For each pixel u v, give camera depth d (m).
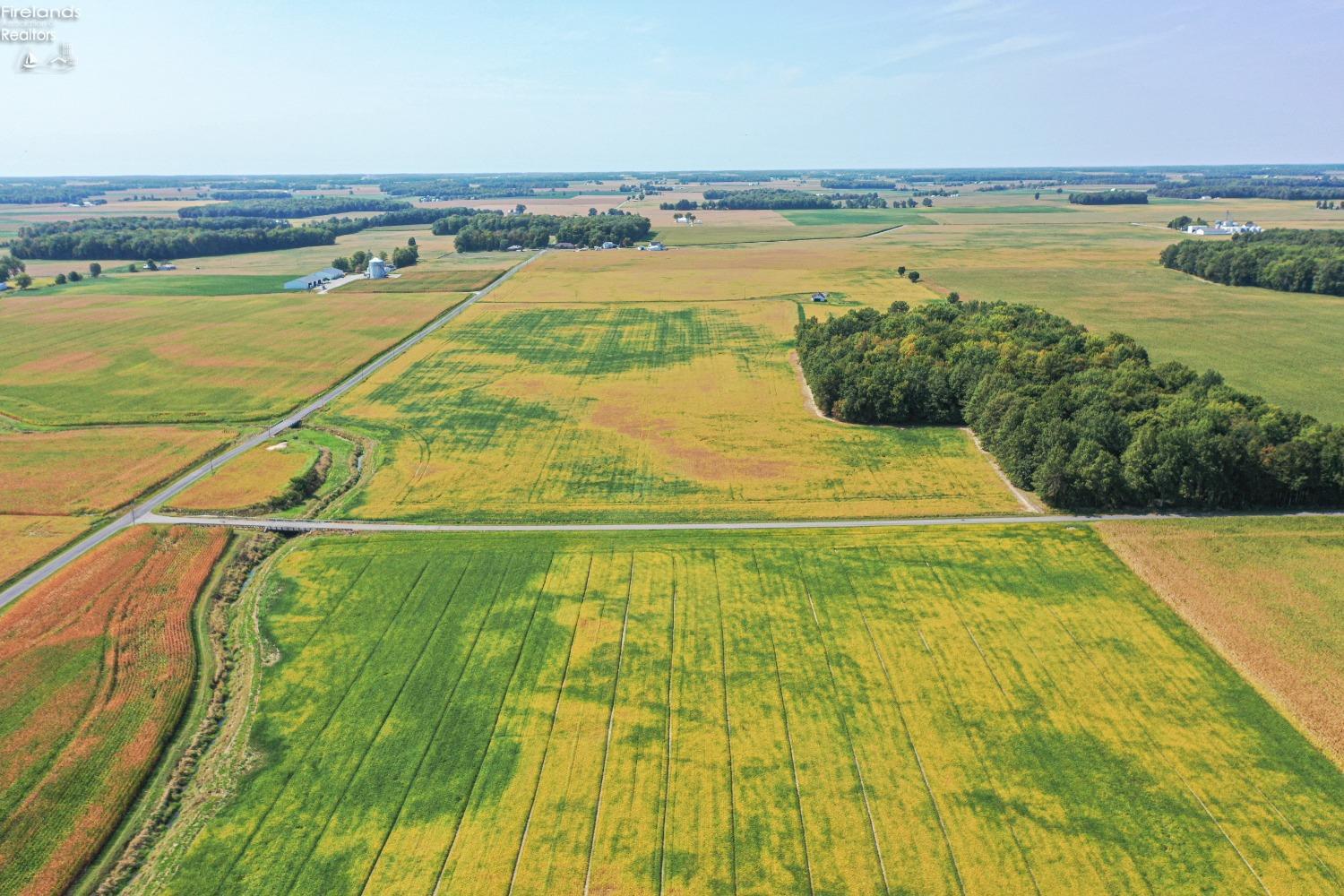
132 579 66.25
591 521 77.44
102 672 54.81
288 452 94.69
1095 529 73.38
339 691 53.09
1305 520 74.06
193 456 92.81
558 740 48.59
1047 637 57.84
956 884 39.19
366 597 63.88
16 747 47.91
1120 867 39.97
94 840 41.97
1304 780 45.12
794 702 51.66
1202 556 68.06
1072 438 80.50
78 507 79.31
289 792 44.94
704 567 67.81
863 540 71.88
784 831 42.25
